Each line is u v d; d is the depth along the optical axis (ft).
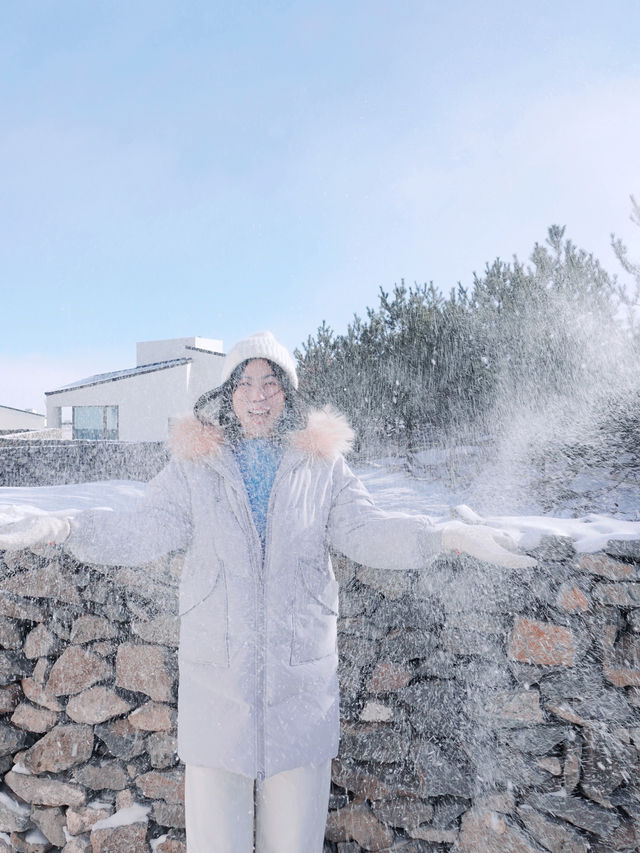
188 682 4.00
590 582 5.42
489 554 3.81
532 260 19.44
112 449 15.84
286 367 4.56
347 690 6.06
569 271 17.70
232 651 3.90
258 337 4.55
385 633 6.04
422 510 10.77
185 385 54.70
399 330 21.93
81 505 8.80
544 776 5.42
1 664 6.77
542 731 5.47
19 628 6.82
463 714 5.74
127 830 6.02
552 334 16.90
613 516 10.28
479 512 11.10
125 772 6.28
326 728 4.08
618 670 5.28
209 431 4.38
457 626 5.84
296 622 4.02
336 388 21.68
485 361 18.11
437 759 5.75
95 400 54.44
